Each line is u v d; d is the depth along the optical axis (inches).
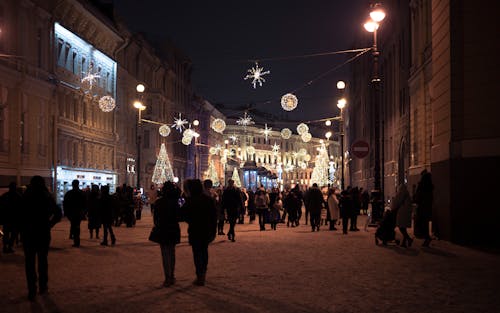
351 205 974.4
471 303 353.4
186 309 341.4
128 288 415.8
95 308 347.9
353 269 500.4
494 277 451.8
